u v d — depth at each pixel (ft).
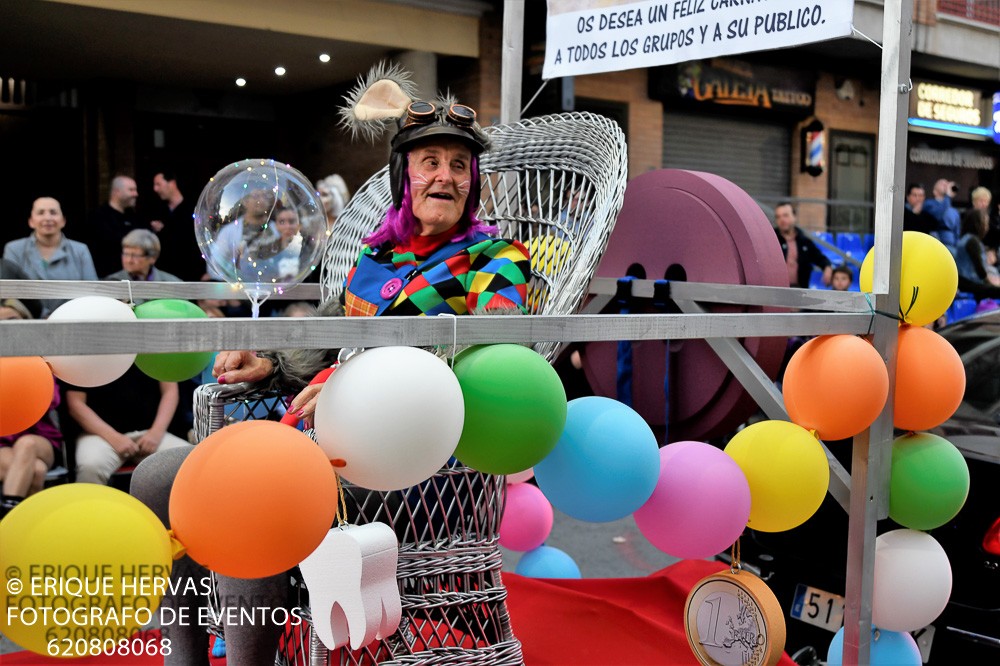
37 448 11.67
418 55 23.24
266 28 21.08
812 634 8.46
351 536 4.31
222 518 3.53
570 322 4.71
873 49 29.55
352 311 6.59
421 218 6.38
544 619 7.91
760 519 5.80
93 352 3.26
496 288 5.88
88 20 20.65
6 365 5.49
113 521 3.32
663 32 7.84
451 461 5.57
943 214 25.73
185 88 29.50
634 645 7.41
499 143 7.87
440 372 4.10
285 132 31.50
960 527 7.83
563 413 4.55
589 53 8.56
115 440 12.37
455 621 5.82
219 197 5.29
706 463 5.49
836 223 29.94
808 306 6.67
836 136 32.12
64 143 28.48
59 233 14.48
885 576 6.47
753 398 7.02
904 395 6.36
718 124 29.68
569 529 14.23
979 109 33.47
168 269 16.99
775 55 29.78
